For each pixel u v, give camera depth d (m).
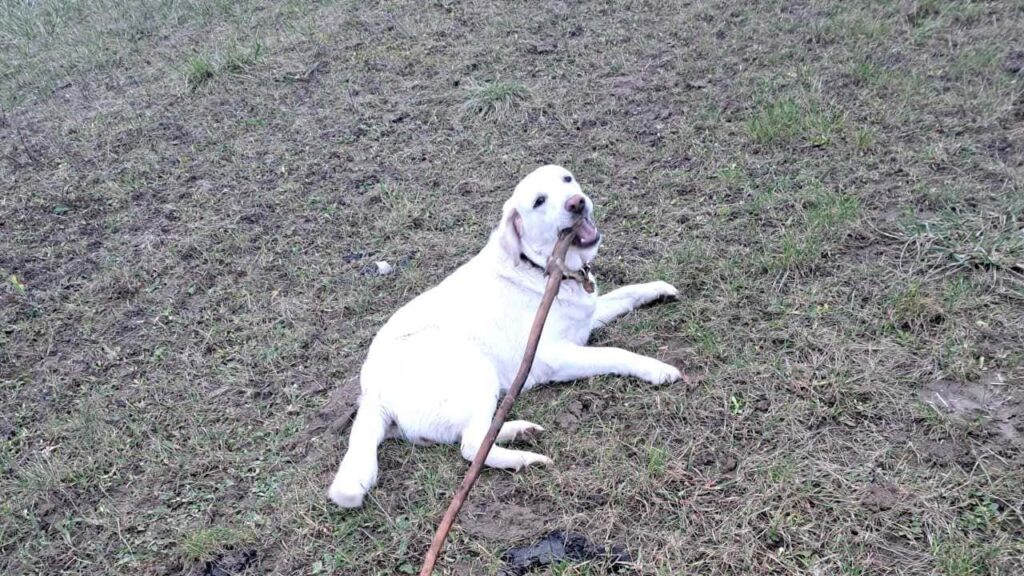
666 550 2.80
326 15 8.08
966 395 3.19
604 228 4.72
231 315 4.51
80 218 5.59
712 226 4.53
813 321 3.69
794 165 4.91
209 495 3.38
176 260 5.02
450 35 7.37
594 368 3.60
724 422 3.26
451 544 2.96
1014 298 3.59
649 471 3.08
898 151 4.82
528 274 3.62
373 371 3.46
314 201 5.44
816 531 2.77
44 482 3.51
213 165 6.01
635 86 6.13
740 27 6.69
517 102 6.10
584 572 2.76
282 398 3.87
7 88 7.71
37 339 4.51
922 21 6.32
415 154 5.79
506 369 3.63
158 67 7.66
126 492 3.47
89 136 6.60
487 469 3.24
